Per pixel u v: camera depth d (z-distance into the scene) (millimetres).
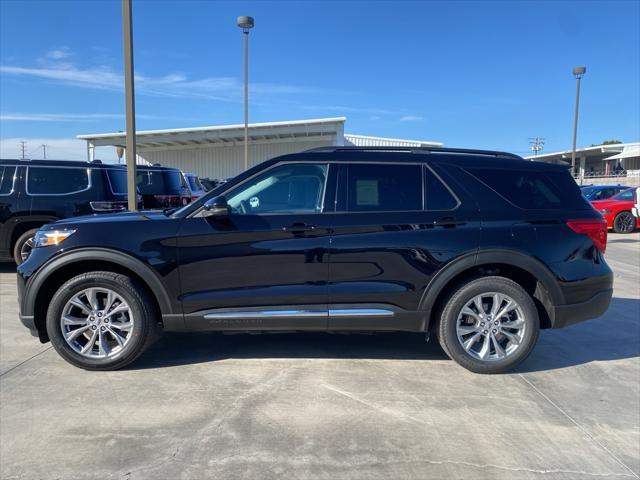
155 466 2725
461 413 3395
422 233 3928
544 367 4273
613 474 2730
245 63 20250
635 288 7547
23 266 3928
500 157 4305
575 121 24266
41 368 4066
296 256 3877
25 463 2730
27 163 8008
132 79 7906
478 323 4039
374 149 4176
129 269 3869
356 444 2979
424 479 2652
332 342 4836
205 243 3857
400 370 4145
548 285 4004
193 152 37469
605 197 17359
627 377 4078
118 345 3998
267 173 4031
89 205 8289
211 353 4484
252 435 3061
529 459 2859
